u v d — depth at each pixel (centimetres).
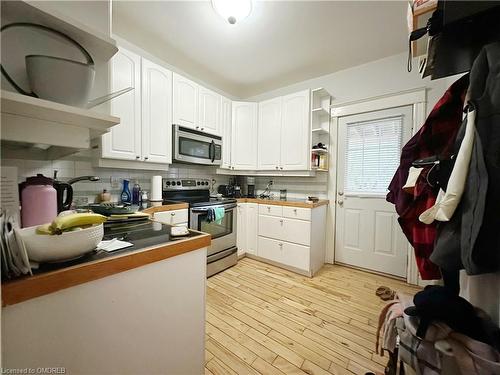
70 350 60
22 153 145
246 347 141
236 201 285
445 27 78
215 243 252
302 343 145
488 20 74
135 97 201
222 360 130
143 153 208
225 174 334
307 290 215
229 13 168
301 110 272
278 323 165
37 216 86
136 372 75
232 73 283
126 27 196
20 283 50
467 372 65
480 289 85
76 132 83
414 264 228
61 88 68
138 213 135
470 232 62
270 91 337
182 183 272
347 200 273
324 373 123
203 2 169
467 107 68
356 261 267
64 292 58
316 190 296
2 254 50
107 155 184
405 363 82
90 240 66
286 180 323
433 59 94
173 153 235
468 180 65
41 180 92
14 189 78
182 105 244
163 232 102
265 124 304
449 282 98
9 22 69
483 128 62
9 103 59
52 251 58
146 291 77
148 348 78
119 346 70
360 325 164
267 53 237
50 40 79
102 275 64
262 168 307
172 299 85
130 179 234
